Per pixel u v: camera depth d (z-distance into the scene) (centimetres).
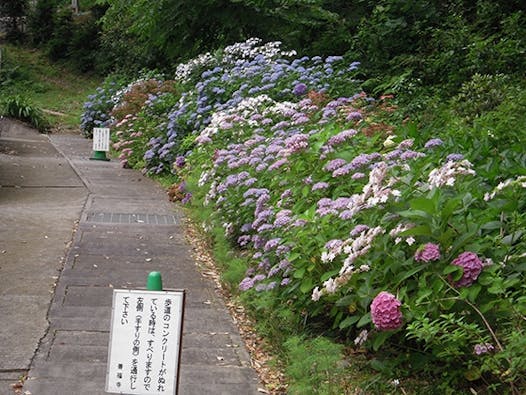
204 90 1129
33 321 494
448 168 413
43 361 429
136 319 325
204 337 486
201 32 1509
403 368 409
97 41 3164
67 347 452
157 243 745
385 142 573
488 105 866
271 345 472
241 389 408
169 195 1007
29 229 777
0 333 468
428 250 379
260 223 557
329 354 402
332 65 1095
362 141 606
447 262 386
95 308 529
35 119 2197
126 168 1353
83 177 1198
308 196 543
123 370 324
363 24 1452
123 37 2453
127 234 778
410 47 1377
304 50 1499
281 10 1459
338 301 411
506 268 388
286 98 984
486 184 492
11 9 3447
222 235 668
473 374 369
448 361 376
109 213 894
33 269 621
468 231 392
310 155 570
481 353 349
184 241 761
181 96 1290
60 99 2814
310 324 474
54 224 809
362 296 401
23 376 408
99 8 3222
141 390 323
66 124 2386
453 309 378
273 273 482
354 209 429
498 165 502
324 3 1648
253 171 652
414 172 452
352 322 407
